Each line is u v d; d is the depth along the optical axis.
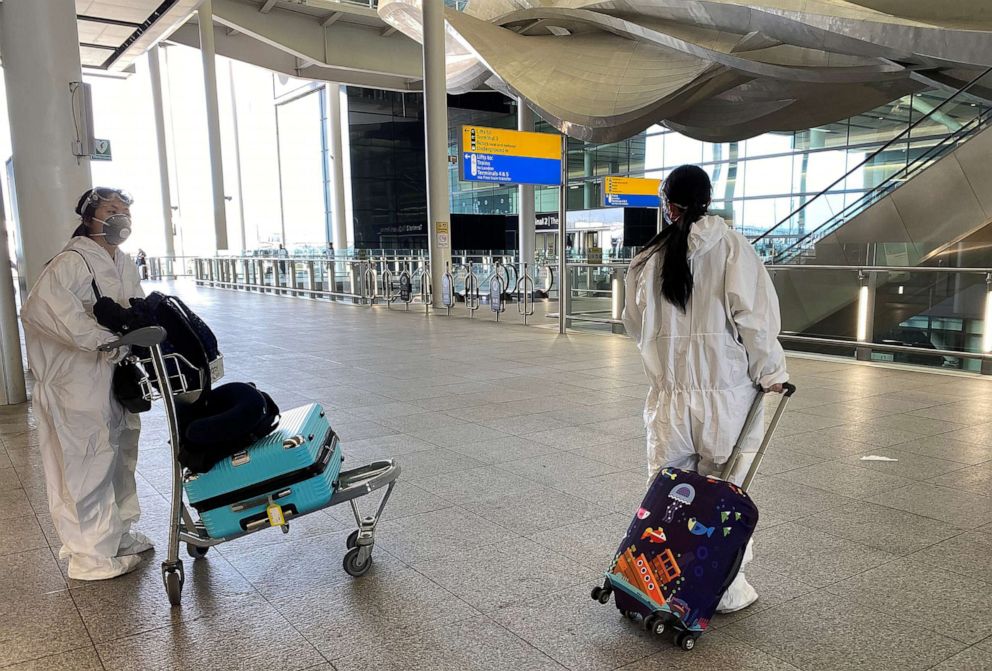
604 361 8.78
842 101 16.28
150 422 5.70
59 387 2.90
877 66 13.28
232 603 2.74
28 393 7.08
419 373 7.94
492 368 8.27
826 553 3.11
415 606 2.69
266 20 26.45
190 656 2.37
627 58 18.14
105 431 2.98
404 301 17.72
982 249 10.41
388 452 4.77
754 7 13.12
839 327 9.12
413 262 20.38
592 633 2.48
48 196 6.42
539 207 32.34
